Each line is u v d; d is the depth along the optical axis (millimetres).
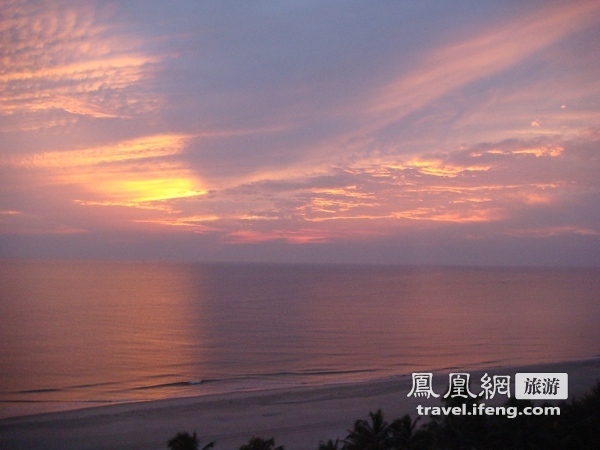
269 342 73312
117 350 66750
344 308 120500
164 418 33750
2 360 60031
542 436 18547
